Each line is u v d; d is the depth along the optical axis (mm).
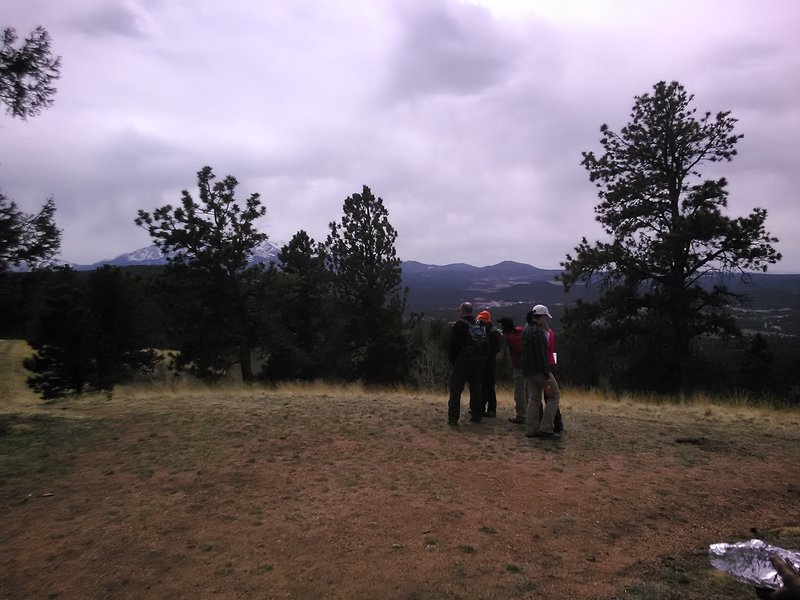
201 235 23375
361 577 3410
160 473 5324
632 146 23391
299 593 3244
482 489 4934
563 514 4387
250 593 3248
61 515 4348
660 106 22500
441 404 9555
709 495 4824
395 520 4258
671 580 3348
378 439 6621
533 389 6789
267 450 6117
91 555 3715
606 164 23828
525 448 6270
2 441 6414
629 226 22953
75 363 17156
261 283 24562
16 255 8273
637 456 6004
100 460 5727
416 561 3607
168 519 4273
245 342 24203
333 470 5445
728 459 5934
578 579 3387
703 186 21797
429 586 3301
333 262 27297
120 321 23422
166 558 3670
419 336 27266
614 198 23078
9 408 9352
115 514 4363
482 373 7570
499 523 4211
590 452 6137
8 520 4254
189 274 23766
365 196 27125
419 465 5613
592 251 22312
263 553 3730
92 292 23062
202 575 3453
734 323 20141
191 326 23703
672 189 22891
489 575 3432
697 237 19656
